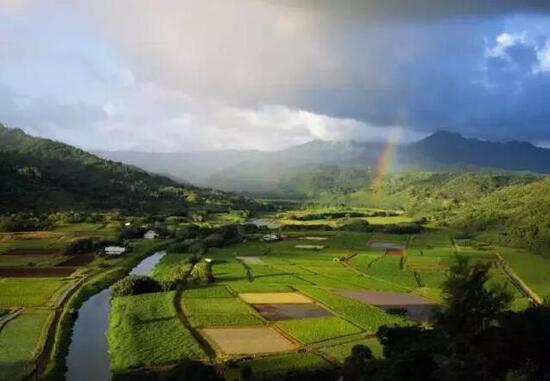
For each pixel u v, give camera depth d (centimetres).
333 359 7731
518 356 5819
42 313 9981
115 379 6725
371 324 9606
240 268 15488
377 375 5928
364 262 17062
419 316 10319
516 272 15188
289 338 8788
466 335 6191
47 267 14662
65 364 7681
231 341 8594
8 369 7194
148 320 9575
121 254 17300
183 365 6306
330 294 12119
